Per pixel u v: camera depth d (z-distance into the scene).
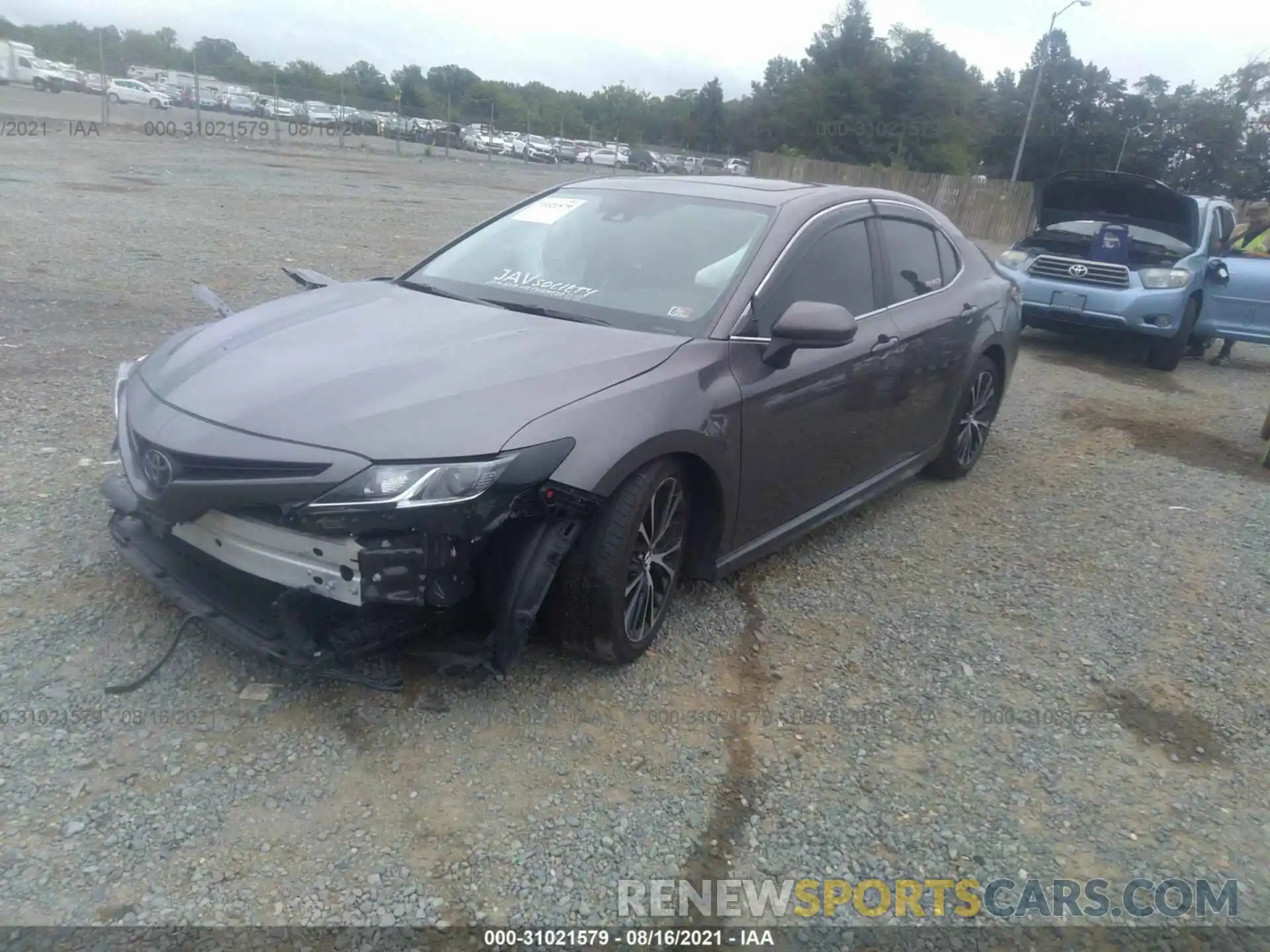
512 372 3.30
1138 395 9.14
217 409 3.13
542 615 3.46
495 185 27.14
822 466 4.41
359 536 2.88
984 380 5.95
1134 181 10.39
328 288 4.45
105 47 32.84
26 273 9.00
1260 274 10.23
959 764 3.33
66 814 2.69
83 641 3.43
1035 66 64.00
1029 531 5.45
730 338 3.80
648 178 4.98
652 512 3.51
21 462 4.79
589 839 2.81
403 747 3.08
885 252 4.87
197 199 15.88
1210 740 3.62
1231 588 4.93
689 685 3.60
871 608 4.36
